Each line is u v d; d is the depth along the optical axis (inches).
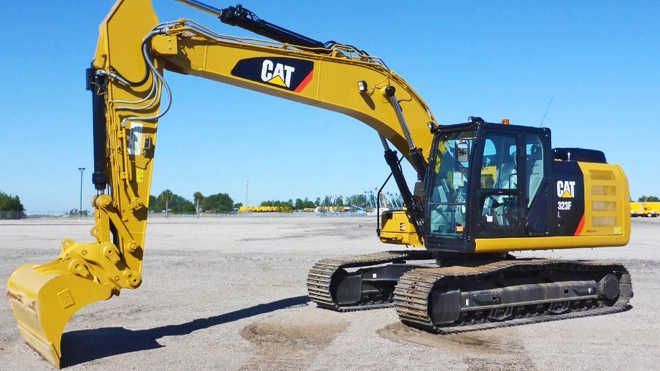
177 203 5502.0
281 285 573.6
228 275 643.5
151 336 366.0
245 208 5191.9
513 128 414.6
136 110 331.6
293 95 384.2
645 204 3383.4
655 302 491.5
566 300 434.6
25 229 1696.6
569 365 304.7
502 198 410.3
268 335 369.4
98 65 325.1
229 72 361.4
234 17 362.0
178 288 553.9
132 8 332.8
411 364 305.7
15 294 323.9
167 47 335.6
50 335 293.7
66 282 299.3
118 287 315.9
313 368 297.9
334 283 452.8
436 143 424.2
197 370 294.0
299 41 386.9
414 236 439.8
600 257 842.8
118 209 322.7
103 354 324.5
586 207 444.8
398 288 386.6
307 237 1298.0
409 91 428.8
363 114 410.9
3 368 299.9
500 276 411.5
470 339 363.9
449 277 383.9
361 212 4092.0
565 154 468.8
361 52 411.5
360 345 345.4
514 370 295.6
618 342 355.6
